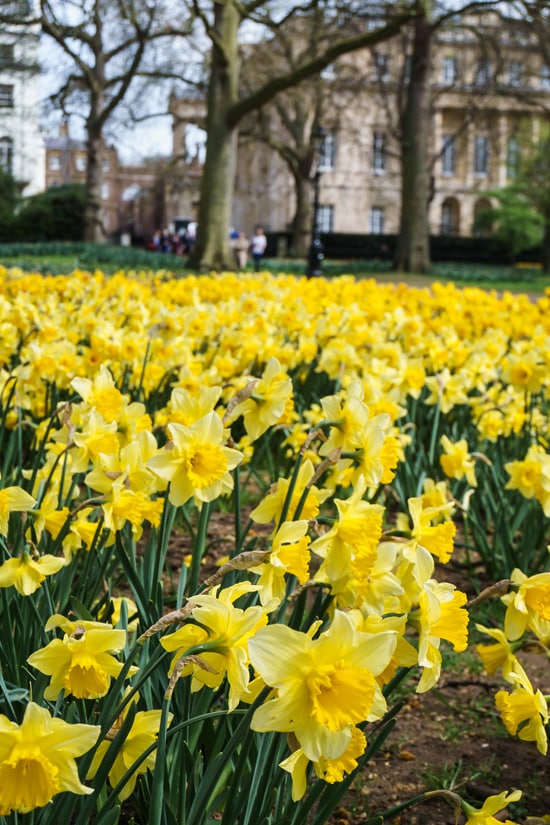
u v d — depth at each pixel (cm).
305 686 127
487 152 6025
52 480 260
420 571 162
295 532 165
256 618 143
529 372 457
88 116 3706
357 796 248
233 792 167
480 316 768
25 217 5094
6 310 563
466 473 363
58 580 240
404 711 302
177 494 189
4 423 377
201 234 2334
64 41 2836
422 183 3067
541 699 180
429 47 2941
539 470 307
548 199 4356
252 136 3947
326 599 178
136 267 2394
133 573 206
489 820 164
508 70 3441
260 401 222
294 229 4244
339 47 2044
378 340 547
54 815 157
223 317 617
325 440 207
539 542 383
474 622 366
